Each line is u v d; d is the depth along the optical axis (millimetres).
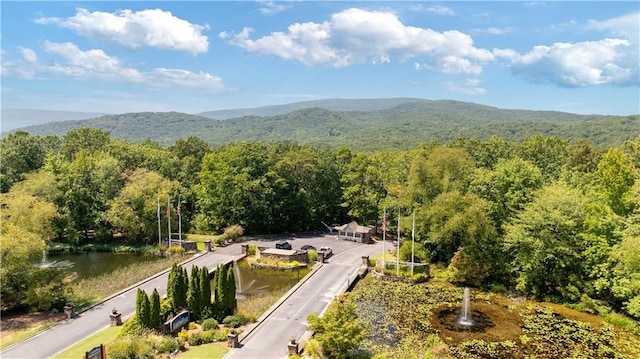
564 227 39188
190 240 58906
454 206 44750
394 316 35375
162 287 39938
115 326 31234
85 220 57438
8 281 33688
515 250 41938
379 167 71312
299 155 70812
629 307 33375
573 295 38188
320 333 27391
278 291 40938
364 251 55812
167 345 27297
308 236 64750
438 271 46719
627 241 33062
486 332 32594
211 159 66938
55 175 59594
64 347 27969
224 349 28172
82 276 44375
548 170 67938
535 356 29000
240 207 63281
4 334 29953
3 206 48562
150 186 58656
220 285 33375
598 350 29953
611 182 42438
